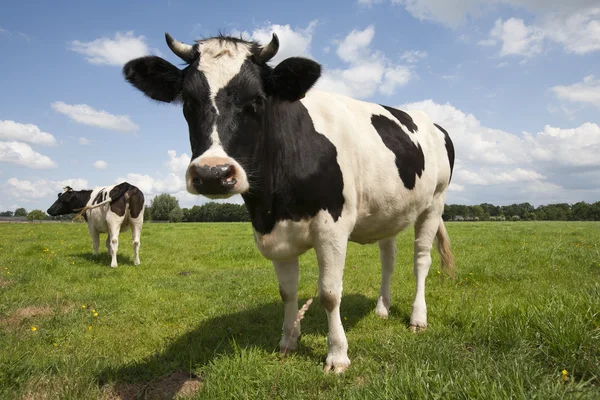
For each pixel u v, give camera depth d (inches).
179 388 129.9
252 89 119.7
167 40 132.0
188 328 193.2
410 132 185.0
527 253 402.0
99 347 167.6
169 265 405.7
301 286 285.1
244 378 122.8
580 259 353.7
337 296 140.1
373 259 411.8
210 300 251.4
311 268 371.2
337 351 139.4
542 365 120.1
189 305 236.8
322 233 139.6
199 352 155.6
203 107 116.3
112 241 390.3
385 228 177.0
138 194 404.8
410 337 159.6
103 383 134.5
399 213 174.1
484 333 143.7
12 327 192.1
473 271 307.7
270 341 168.6
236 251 489.7
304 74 124.3
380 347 148.6
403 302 228.5
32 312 219.3
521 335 133.3
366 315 205.3
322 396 114.7
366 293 260.1
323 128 145.9
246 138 119.0
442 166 205.2
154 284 301.6
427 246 200.5
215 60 121.0
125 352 162.1
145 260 438.6
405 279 297.6
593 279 265.4
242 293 266.7
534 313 141.3
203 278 332.8
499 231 813.9
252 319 205.2
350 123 156.5
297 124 139.7
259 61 126.5
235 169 108.3
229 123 115.3
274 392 117.3
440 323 175.8
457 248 468.1
